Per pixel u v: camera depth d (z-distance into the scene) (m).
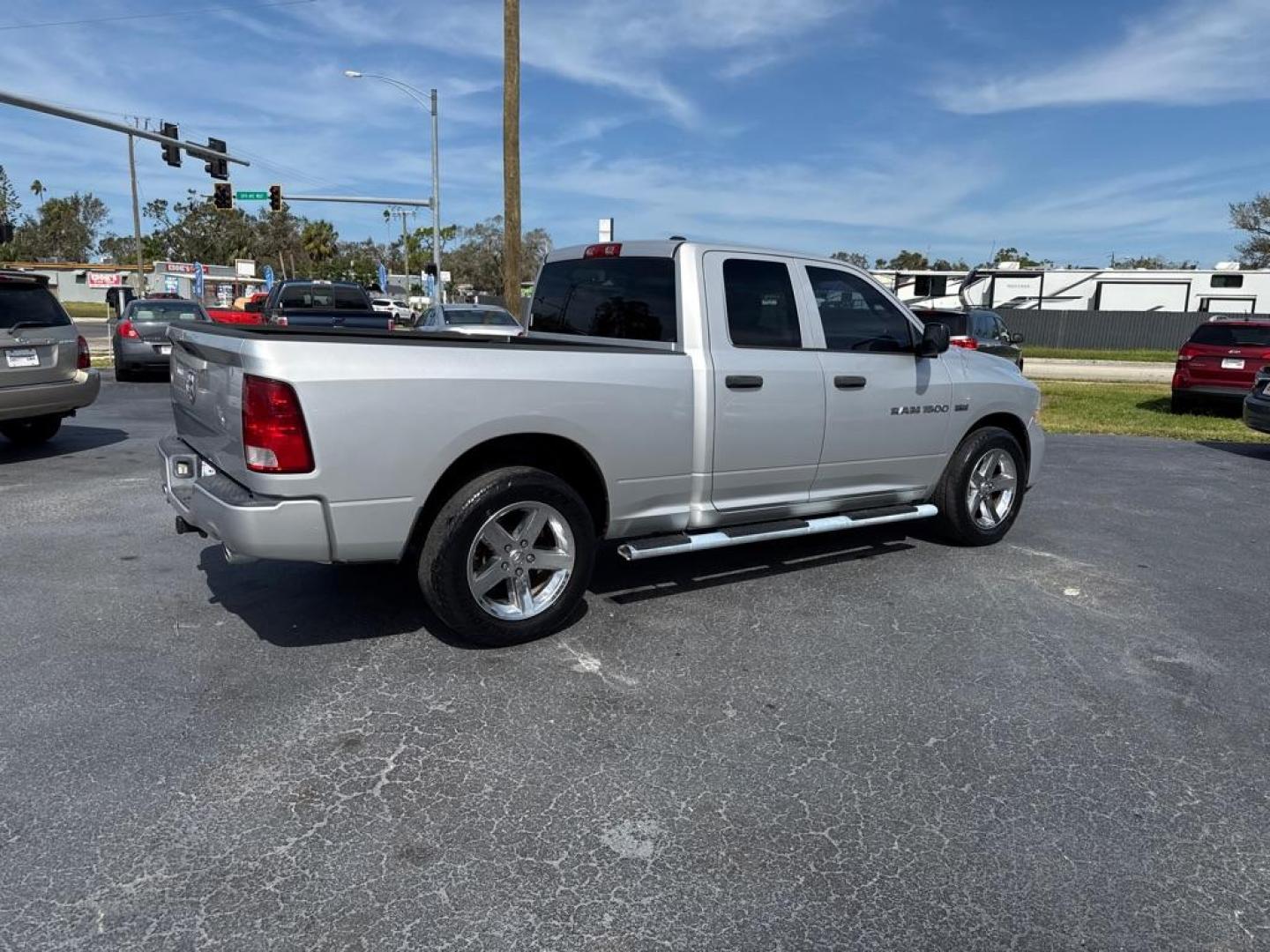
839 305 5.38
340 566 5.45
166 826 2.88
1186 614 5.02
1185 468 9.83
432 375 3.86
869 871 2.75
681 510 4.81
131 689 3.81
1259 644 4.60
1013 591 5.32
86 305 63.97
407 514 3.90
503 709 3.71
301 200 30.58
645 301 4.95
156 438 10.26
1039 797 3.17
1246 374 13.67
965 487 6.02
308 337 3.94
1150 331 36.69
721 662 4.21
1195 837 2.95
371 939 2.43
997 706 3.84
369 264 87.12
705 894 2.63
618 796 3.11
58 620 4.57
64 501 7.10
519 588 4.27
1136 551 6.30
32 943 2.37
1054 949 2.45
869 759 3.39
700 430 4.72
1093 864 2.81
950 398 5.84
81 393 9.18
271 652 4.20
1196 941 2.48
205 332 4.32
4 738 3.39
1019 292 39.81
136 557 5.62
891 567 5.76
